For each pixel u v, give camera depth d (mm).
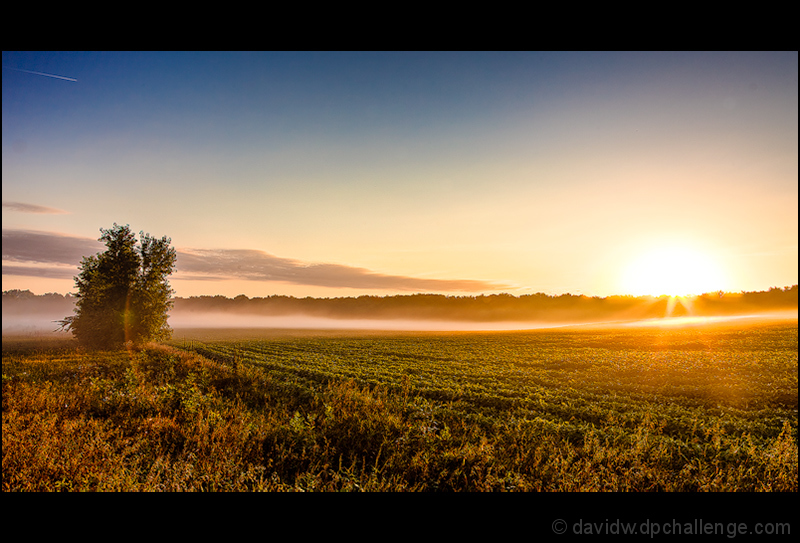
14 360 31484
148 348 42719
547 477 8578
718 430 12352
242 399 17000
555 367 29859
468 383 21578
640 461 9383
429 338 71625
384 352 43000
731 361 29281
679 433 12852
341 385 18531
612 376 24875
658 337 53062
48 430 10766
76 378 21641
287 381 21656
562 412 15484
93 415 13523
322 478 8836
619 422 14133
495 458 9375
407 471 8898
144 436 10750
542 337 65188
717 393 19000
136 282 48219
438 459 9477
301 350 45875
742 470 8906
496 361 34062
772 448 10102
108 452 9383
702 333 55969
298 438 10812
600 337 58719
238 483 8016
